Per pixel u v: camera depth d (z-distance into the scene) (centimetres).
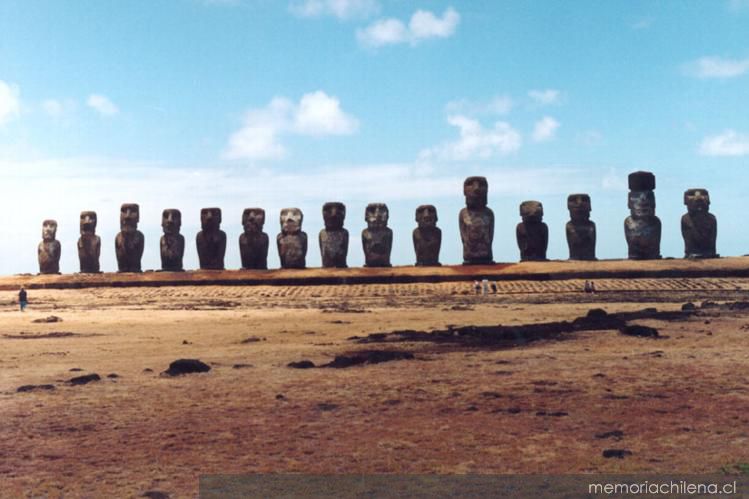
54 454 1283
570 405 1588
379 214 7800
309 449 1295
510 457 1228
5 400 1723
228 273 7656
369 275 7231
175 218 8175
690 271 6781
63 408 1634
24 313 4975
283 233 7962
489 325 3475
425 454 1256
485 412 1541
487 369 2066
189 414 1567
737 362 2077
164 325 3866
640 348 2453
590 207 7800
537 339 2784
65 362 2439
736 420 1422
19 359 2534
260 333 3359
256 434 1399
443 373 2014
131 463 1228
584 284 6444
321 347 2738
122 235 8188
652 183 7588
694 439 1301
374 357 2298
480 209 7638
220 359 2397
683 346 2480
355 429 1424
